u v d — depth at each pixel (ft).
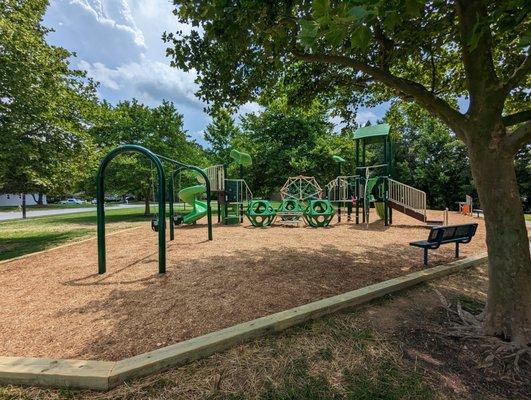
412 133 104.17
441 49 18.34
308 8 10.83
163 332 9.36
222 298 11.98
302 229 33.01
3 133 24.09
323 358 8.28
